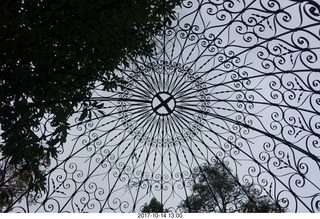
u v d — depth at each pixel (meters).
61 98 6.89
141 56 6.70
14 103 6.14
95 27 6.20
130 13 6.23
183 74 6.85
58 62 6.45
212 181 7.30
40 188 6.49
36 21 5.66
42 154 6.71
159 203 7.21
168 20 6.31
